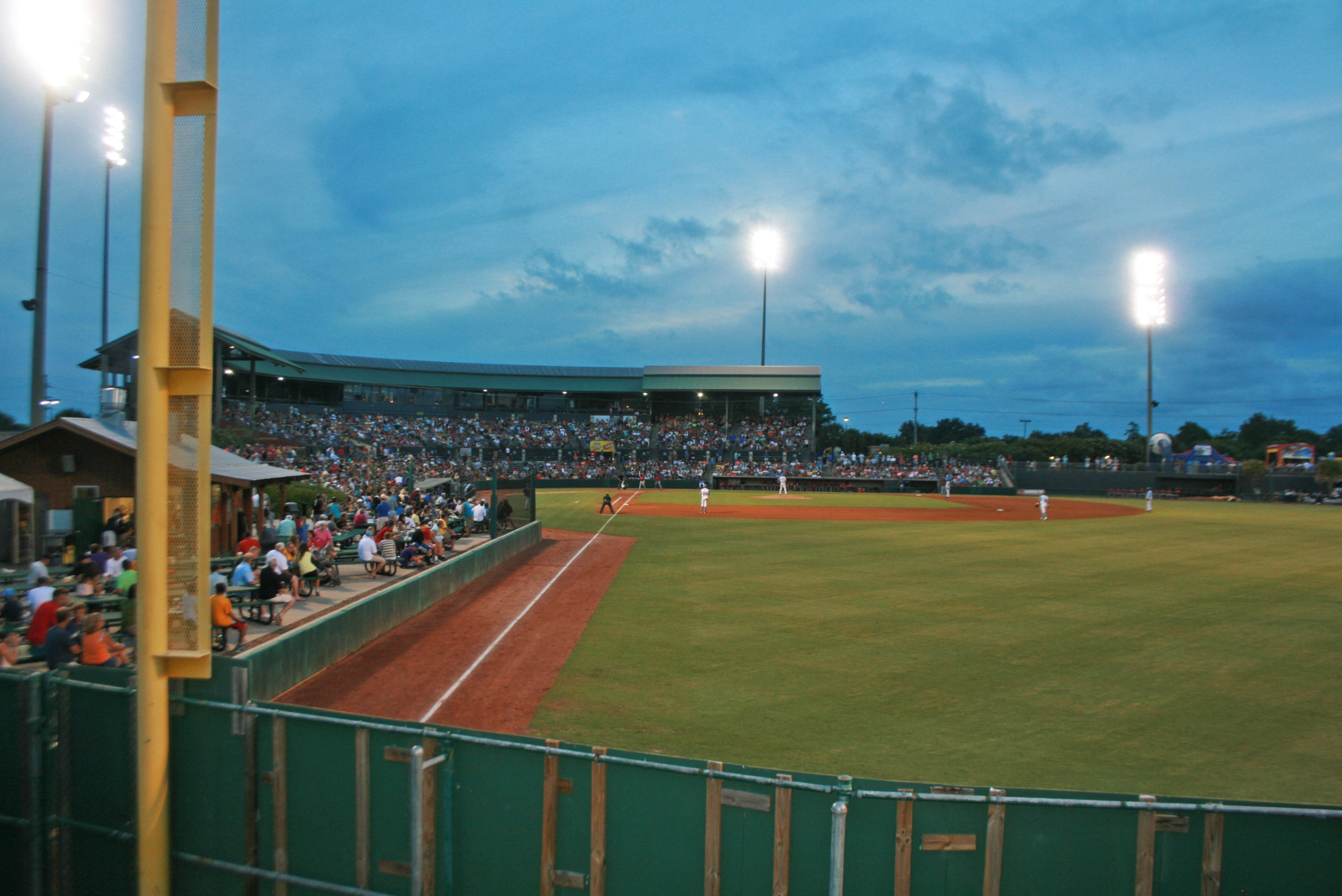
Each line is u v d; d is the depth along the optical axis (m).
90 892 6.04
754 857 5.03
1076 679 12.20
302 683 11.37
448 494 40.62
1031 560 25.28
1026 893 4.89
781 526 37.09
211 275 5.50
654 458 81.19
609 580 20.84
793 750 9.26
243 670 5.86
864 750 9.31
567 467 76.81
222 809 5.86
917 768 8.80
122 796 5.98
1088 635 14.94
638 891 5.22
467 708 10.52
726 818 5.07
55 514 18.39
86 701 6.07
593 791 5.27
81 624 9.08
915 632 15.12
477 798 5.50
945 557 25.89
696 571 22.48
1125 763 9.06
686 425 86.19
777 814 4.96
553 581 20.59
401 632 14.63
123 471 18.83
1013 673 12.52
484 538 27.25
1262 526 38.66
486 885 5.49
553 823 5.34
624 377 85.31
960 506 53.34
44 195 21.84
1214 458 79.81
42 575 13.27
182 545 5.71
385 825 5.61
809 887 4.97
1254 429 138.38
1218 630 15.51
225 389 63.09
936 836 4.89
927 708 10.82
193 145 5.45
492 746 5.45
